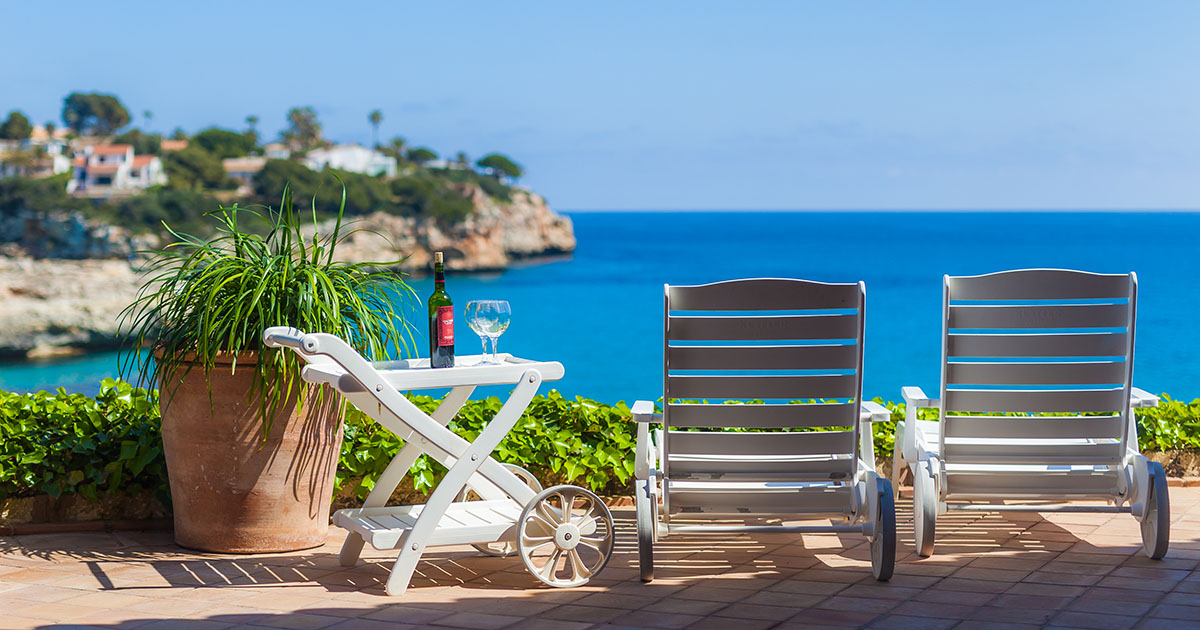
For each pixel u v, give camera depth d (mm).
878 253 69562
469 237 73562
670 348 3582
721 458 3664
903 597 3391
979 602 3311
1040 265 53500
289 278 4012
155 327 4133
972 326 3799
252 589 3605
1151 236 86750
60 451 4457
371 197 72562
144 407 4676
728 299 3555
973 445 3887
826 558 3988
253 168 92188
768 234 111000
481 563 4016
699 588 3557
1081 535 4293
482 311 3859
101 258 59469
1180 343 21125
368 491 4762
